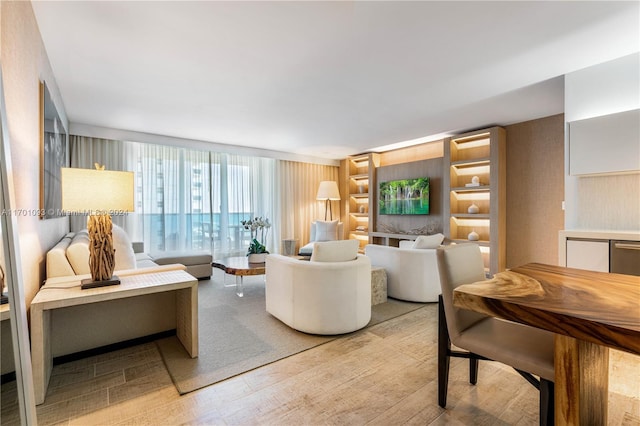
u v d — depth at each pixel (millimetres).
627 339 827
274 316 3057
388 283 3803
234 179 6473
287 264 2777
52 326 2117
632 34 2242
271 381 1931
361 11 1969
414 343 2484
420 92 3348
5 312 1198
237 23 2094
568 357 1104
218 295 3916
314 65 2715
